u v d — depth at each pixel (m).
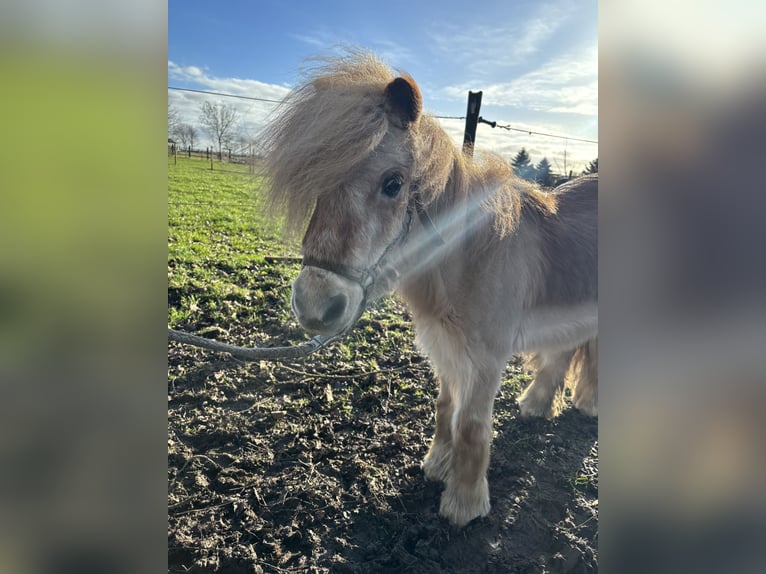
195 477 2.68
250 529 2.36
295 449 2.96
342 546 2.31
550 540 2.41
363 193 1.84
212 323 4.82
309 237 1.85
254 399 3.50
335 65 2.11
